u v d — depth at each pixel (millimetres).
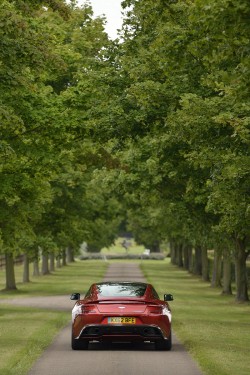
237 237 79625
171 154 50469
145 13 40438
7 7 36312
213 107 38469
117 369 28047
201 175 55812
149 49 49188
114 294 34875
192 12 23469
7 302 79875
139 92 46094
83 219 109500
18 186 56781
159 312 34156
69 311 65500
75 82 68188
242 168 37844
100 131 50594
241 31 23047
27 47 34375
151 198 82875
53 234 104250
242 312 69188
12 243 66438
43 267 158000
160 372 27250
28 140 52844
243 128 33000
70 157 57375
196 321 55031
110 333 33844
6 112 33125
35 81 50406
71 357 31875
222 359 30359
